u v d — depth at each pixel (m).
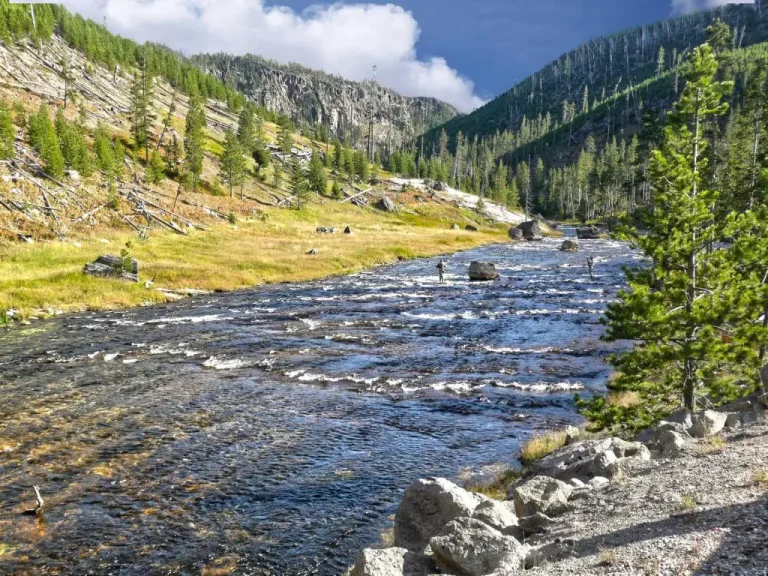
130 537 10.89
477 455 15.01
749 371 13.91
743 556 5.39
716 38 60.91
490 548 7.27
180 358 25.58
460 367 23.72
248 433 16.48
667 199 15.20
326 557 10.22
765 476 7.41
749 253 14.24
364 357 25.61
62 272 44.50
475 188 193.38
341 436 16.34
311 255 64.81
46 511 11.87
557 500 9.27
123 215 69.06
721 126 113.12
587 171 185.00
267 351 26.86
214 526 11.34
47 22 142.25
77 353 26.38
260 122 147.00
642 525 7.01
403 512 9.92
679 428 11.66
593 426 16.20
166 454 14.90
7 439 15.74
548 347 26.89
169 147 108.62
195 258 57.00
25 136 77.81
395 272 60.41
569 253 79.69
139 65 173.88
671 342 15.25
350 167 148.38
